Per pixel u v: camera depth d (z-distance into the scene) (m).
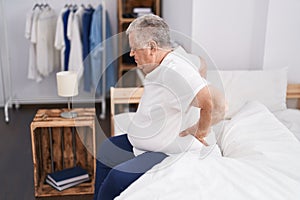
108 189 1.50
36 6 3.89
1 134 3.36
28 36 3.78
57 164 2.50
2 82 4.12
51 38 3.89
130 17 3.98
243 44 2.73
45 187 2.38
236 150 1.85
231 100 2.37
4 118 3.79
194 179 1.42
